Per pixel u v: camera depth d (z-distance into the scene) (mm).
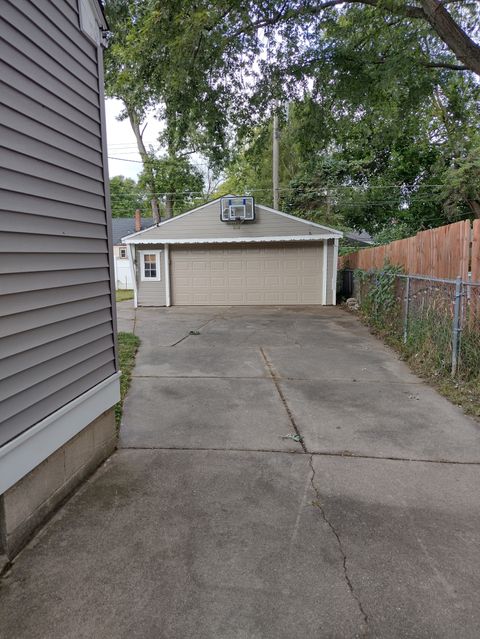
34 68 1967
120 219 27000
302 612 1538
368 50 8344
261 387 4414
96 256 2609
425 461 2760
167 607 1562
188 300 12391
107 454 2811
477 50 6383
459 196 14453
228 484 2469
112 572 1745
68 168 2275
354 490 2404
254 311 10828
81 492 2377
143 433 3219
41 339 2035
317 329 8055
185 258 12250
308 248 11992
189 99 7867
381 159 18016
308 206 19250
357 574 1733
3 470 1765
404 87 8695
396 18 7816
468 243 4441
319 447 2977
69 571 1751
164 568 1770
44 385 2068
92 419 2562
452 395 4020
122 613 1532
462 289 4309
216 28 6855
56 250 2166
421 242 5879
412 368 5117
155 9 6488
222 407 3807
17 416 1860
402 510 2203
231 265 12219
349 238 22375
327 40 8344
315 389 4344
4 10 1753
